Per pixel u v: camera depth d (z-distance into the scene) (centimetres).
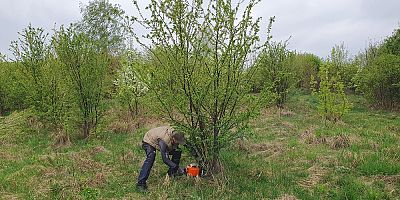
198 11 695
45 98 1261
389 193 660
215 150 754
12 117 1470
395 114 1620
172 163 713
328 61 1477
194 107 727
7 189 742
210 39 697
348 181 723
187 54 709
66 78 1198
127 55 1396
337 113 1423
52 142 1172
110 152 998
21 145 1163
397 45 2100
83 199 666
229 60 695
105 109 1294
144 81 731
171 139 742
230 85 708
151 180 775
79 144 1139
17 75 1326
